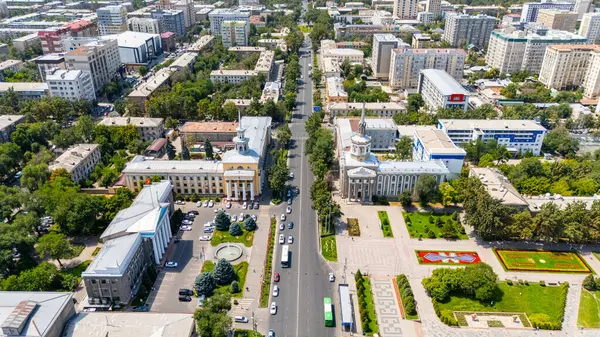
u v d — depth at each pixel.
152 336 183.50
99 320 192.38
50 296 195.12
